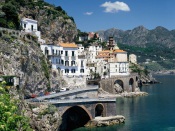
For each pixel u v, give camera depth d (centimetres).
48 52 16138
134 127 10912
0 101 3344
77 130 10619
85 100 11056
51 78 14550
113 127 10944
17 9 18525
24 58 11344
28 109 8712
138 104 16725
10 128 3253
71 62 17962
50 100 10062
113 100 11825
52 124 9025
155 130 10506
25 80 11262
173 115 13288
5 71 9719
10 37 11306
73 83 17488
